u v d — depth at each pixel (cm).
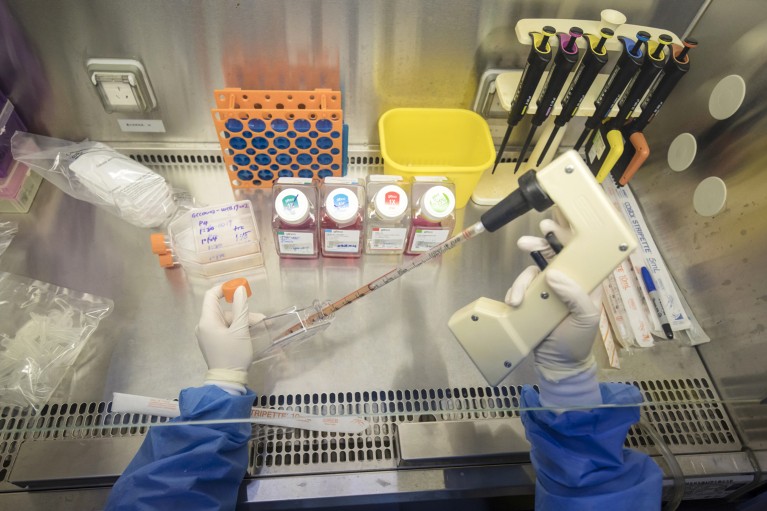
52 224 91
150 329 81
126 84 85
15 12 75
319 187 85
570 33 73
